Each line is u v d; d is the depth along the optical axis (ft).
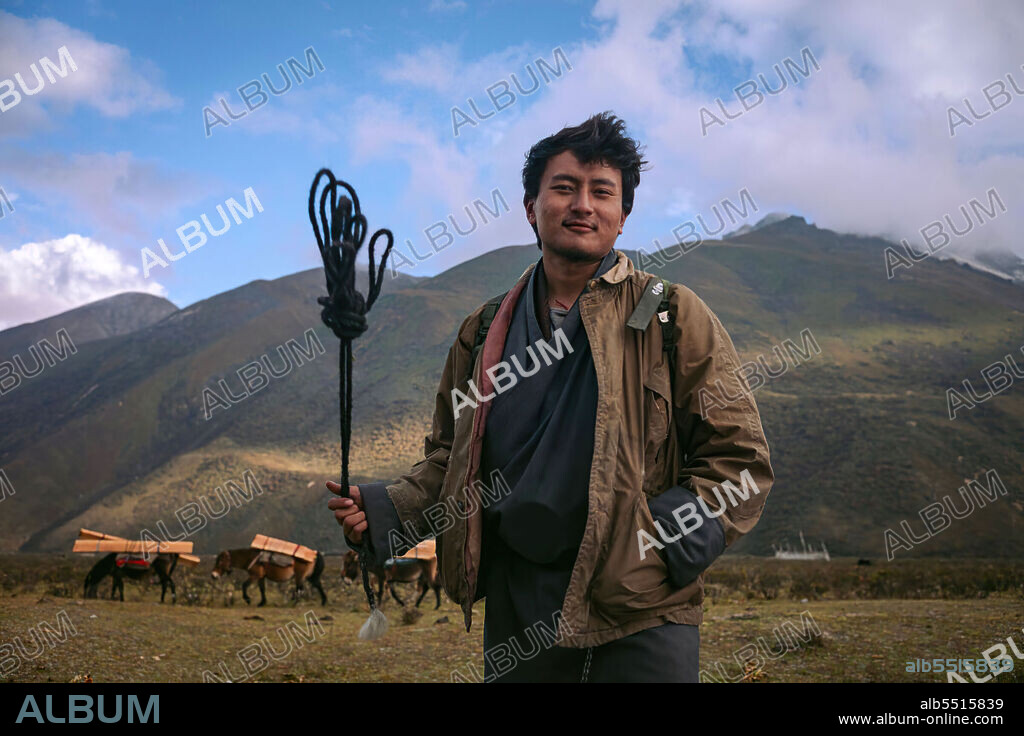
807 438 431.02
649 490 7.53
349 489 8.20
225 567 60.75
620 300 7.70
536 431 7.52
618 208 7.95
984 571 102.47
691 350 7.53
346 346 7.35
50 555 271.28
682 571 7.03
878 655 25.02
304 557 61.16
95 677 23.81
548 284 8.23
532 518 7.26
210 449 654.53
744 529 7.29
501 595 7.63
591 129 7.84
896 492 360.48
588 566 6.91
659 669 7.01
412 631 36.42
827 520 343.26
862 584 69.82
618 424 7.20
